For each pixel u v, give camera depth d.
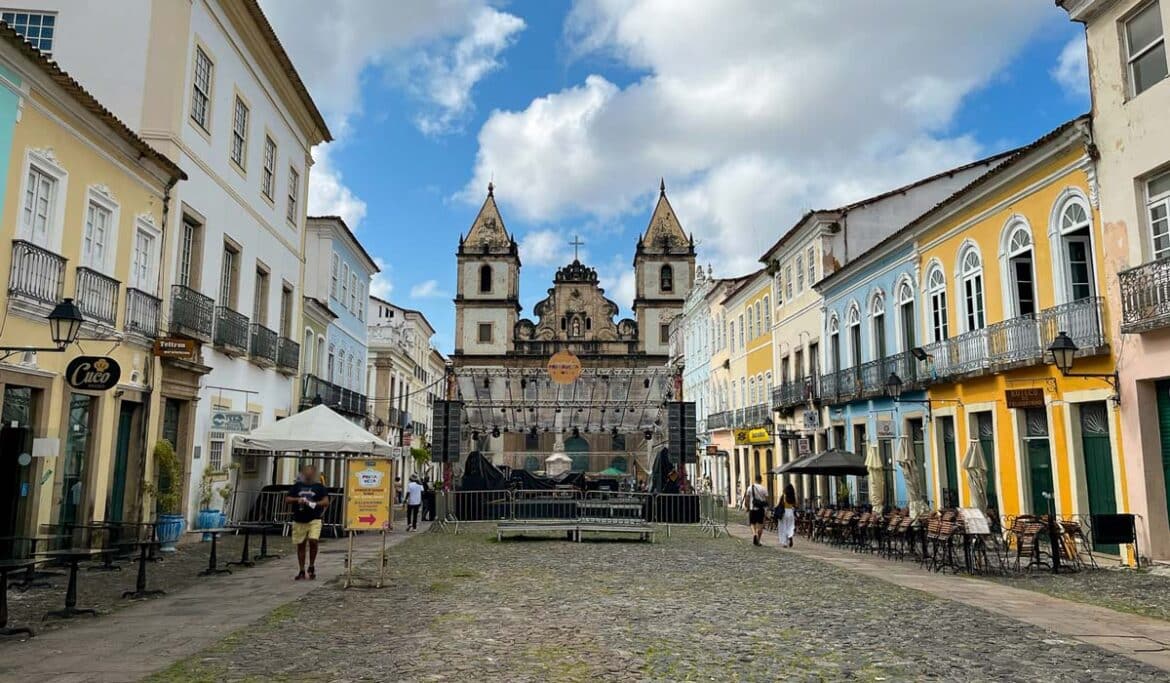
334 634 7.41
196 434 16.62
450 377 26.56
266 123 21.12
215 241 17.58
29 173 10.89
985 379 16.66
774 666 6.29
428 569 12.66
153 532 11.98
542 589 10.48
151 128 15.35
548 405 28.27
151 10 15.67
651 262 64.19
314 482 11.45
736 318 38.16
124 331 13.36
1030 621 8.24
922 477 19.75
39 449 10.69
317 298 28.47
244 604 9.08
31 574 10.34
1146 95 12.28
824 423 26.02
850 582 11.39
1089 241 13.95
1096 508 13.59
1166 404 12.17
